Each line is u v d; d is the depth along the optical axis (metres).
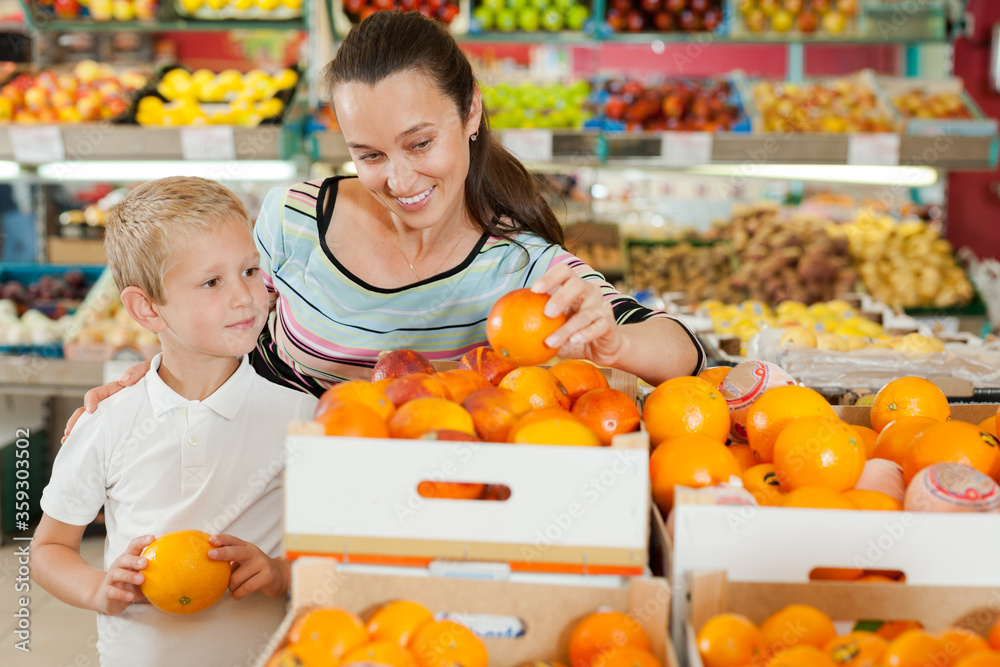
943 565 0.73
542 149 3.16
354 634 0.70
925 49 4.25
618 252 3.86
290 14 3.30
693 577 0.72
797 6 3.54
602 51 6.21
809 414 0.98
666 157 3.14
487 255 1.34
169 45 5.76
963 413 1.19
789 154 3.09
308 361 1.43
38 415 3.27
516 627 0.76
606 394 0.94
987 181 4.47
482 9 3.56
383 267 1.35
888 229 3.82
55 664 2.12
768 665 0.66
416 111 1.06
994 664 0.62
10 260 4.50
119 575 1.00
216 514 1.20
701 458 0.85
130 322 2.97
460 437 0.75
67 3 3.27
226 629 1.11
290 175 3.25
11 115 3.24
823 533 0.73
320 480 0.73
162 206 1.11
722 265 3.82
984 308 3.47
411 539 0.73
